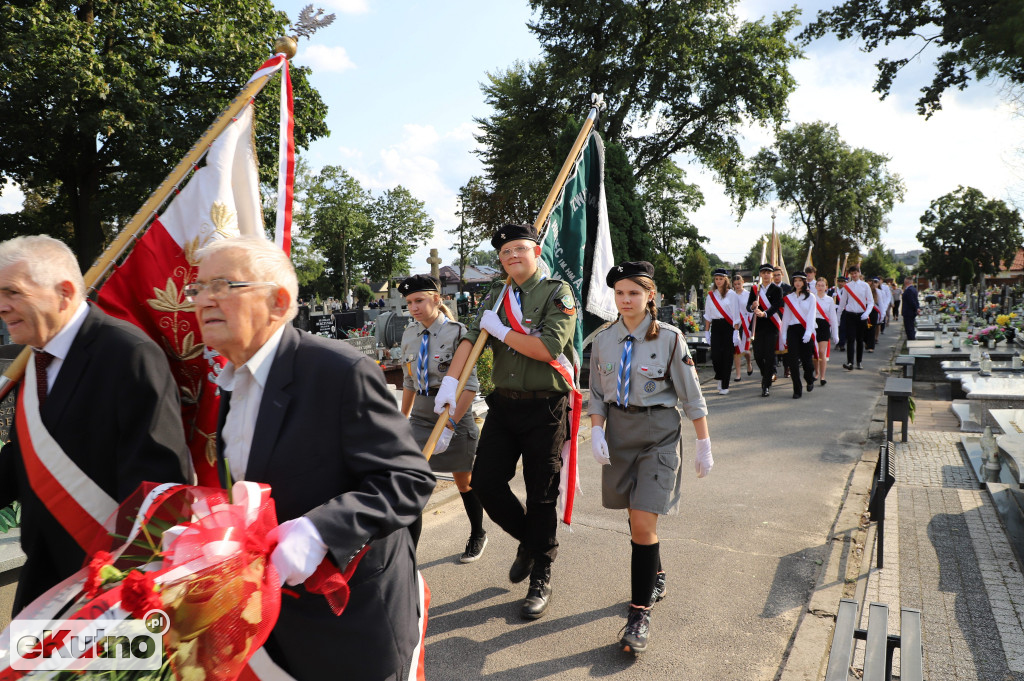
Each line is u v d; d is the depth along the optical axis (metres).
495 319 3.47
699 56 28.17
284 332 1.67
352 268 71.00
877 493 4.22
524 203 33.59
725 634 3.40
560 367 3.50
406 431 1.67
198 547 1.33
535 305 3.53
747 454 7.05
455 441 4.26
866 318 13.79
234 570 1.31
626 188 18.78
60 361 1.91
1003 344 13.12
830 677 2.23
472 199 37.09
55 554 1.93
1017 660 3.12
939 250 68.38
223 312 1.55
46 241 1.92
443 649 3.29
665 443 3.36
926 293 58.19
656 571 3.32
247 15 23.14
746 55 27.39
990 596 3.76
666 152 32.03
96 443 1.88
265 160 22.36
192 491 1.50
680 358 3.35
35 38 17.08
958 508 5.27
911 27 20.44
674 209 44.50
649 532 3.27
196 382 2.27
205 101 21.25
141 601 1.23
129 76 19.44
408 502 1.56
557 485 3.63
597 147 4.16
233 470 1.65
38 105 19.27
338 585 1.44
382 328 15.77
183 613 1.25
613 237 18.33
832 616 3.54
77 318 1.94
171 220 2.36
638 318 3.44
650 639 3.36
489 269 69.56
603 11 27.47
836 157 51.81
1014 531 4.60
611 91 28.19
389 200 72.88
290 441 1.58
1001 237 65.75
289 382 1.60
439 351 4.40
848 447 7.30
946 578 4.01
